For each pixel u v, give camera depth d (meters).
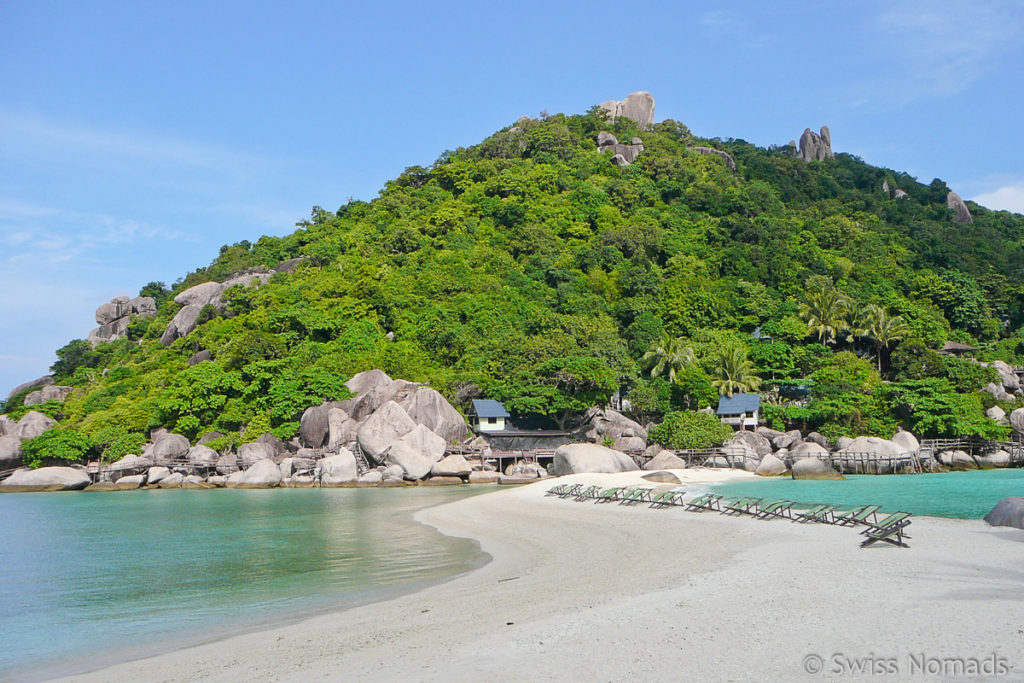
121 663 17.16
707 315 110.31
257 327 102.56
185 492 71.50
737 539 28.88
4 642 19.75
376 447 74.00
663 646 14.89
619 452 72.12
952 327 116.62
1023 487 53.22
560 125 168.50
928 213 167.75
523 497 50.41
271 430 82.06
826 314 104.56
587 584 22.42
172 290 145.12
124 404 92.06
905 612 16.39
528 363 87.88
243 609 22.39
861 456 70.75
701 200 146.62
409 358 92.12
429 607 20.61
